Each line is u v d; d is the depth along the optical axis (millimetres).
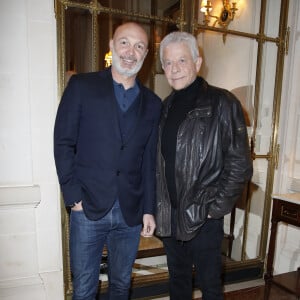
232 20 1982
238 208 2199
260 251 2254
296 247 2154
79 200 1204
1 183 1517
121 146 1229
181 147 1250
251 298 1941
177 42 1234
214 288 1288
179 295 1436
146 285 1910
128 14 1698
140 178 1339
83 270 1290
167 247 1411
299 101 2115
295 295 1929
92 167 1226
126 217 1276
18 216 1556
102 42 1661
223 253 2199
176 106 1323
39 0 1479
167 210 1350
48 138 1563
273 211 1919
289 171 2174
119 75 1247
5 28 1437
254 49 2084
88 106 1189
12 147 1511
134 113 1264
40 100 1528
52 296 1659
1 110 1472
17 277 1596
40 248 1627
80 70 1611
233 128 1242
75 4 1557
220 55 2008
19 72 1479
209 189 1266
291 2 2059
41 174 1575
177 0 1803
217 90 1292
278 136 2178
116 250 1352
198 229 1244
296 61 2098
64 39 1541
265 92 2154
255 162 2188
